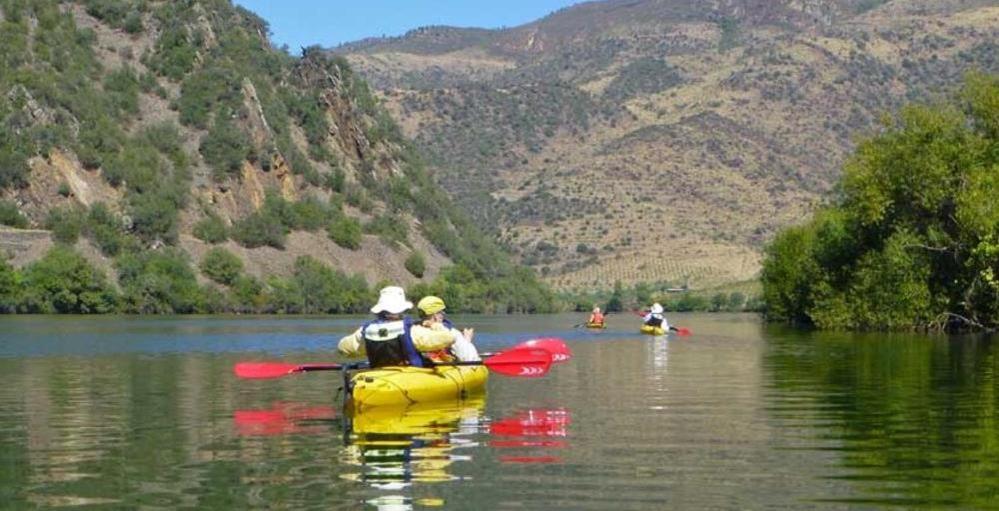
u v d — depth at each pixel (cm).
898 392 2372
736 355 3812
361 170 17850
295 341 5556
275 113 17000
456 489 1314
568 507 1223
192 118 15850
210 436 1745
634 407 2108
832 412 2009
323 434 1752
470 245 18125
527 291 16400
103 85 15712
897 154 5762
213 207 14800
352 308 13738
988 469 1423
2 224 12694
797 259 7581
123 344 5197
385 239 15938
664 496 1276
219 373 3139
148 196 13875
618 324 9006
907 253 5709
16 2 15700
